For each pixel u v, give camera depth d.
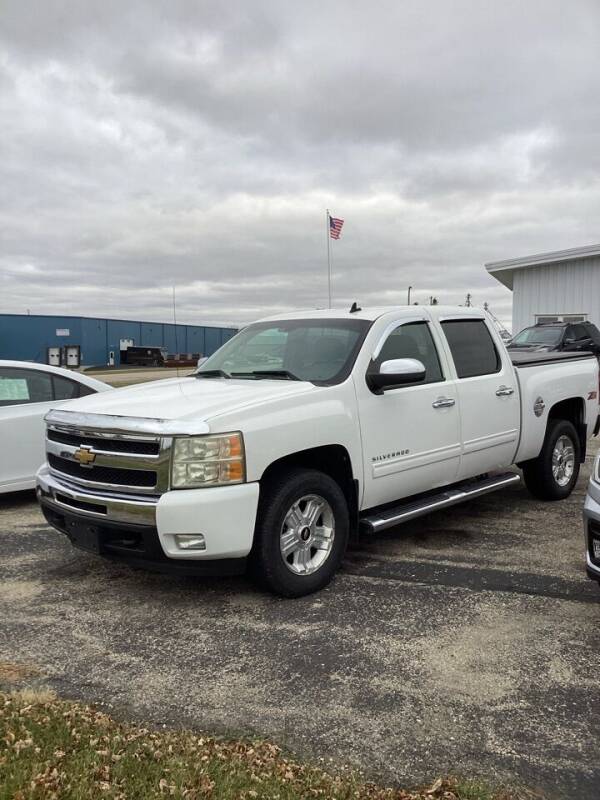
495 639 3.85
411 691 3.31
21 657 3.68
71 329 51.44
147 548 4.05
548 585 4.65
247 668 3.54
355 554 5.34
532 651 3.71
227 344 6.08
